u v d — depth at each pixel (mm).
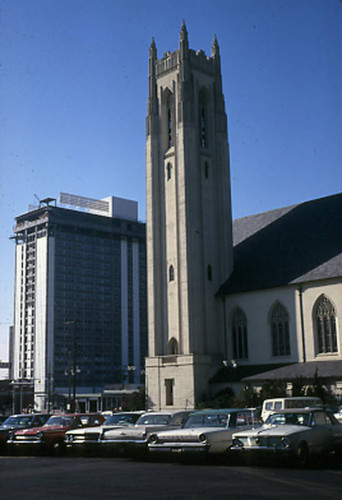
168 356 68875
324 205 75812
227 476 22188
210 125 76562
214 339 70688
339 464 26453
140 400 72875
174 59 75812
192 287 68688
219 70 78750
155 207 73875
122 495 18109
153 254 72750
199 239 70938
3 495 18656
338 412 35531
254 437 25188
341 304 60750
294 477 21625
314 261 66125
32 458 33656
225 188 75688
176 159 72625
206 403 63531
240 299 69938
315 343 62406
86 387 198500
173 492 18500
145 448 29531
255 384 63719
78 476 23297
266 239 77062
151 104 76750
